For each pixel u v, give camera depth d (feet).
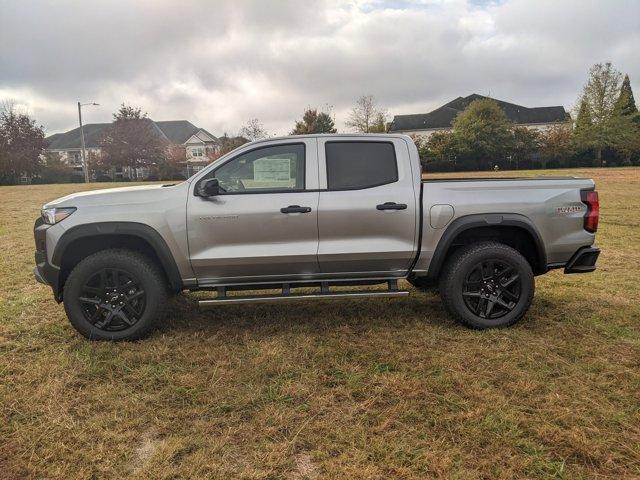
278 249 13.34
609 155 163.43
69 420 9.36
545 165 161.48
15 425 9.18
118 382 10.94
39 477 7.80
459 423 9.18
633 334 13.50
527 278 13.78
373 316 15.33
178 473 7.84
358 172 13.73
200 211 13.05
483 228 14.21
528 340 13.14
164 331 14.10
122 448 8.51
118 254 13.00
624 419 9.25
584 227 14.20
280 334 13.80
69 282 12.89
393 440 8.70
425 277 14.28
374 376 11.07
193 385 10.72
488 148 157.79
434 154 161.58
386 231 13.61
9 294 17.84
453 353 12.31
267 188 13.52
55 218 12.96
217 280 13.62
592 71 159.74
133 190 13.57
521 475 7.81
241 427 9.15
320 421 9.32
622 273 20.49
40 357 12.22
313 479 7.73
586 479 7.72
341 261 13.64
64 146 235.40
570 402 9.89
